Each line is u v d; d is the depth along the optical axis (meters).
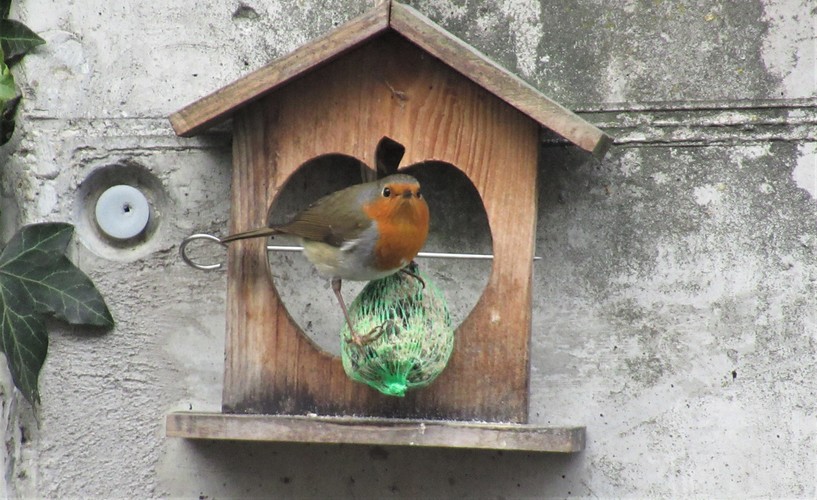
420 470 6.69
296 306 6.88
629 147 6.55
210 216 6.88
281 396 6.25
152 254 6.91
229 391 6.30
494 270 6.09
